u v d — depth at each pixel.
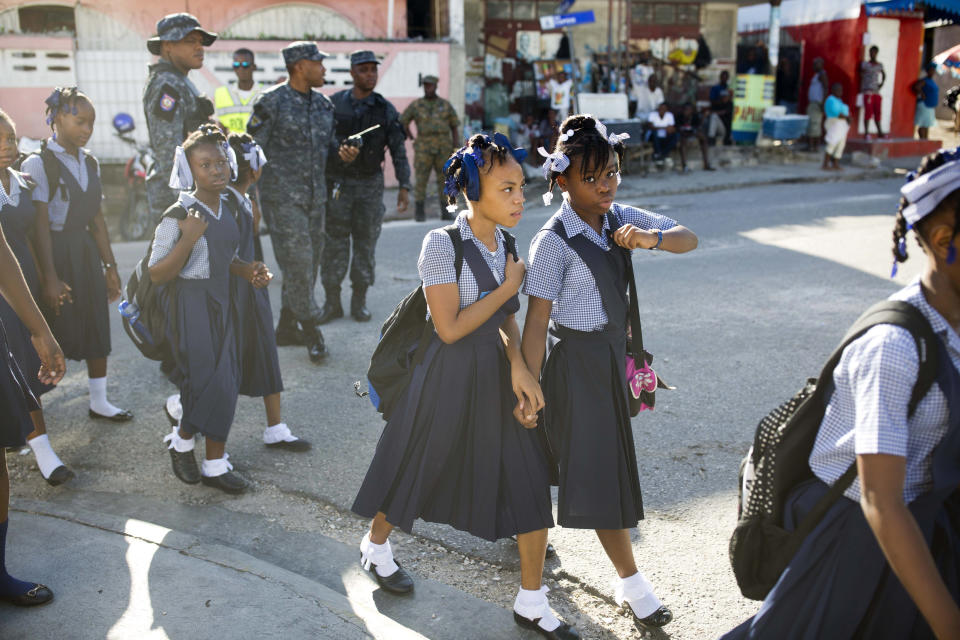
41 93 12.64
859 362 1.84
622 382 2.97
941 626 1.70
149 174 5.48
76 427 4.78
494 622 3.08
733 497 4.00
